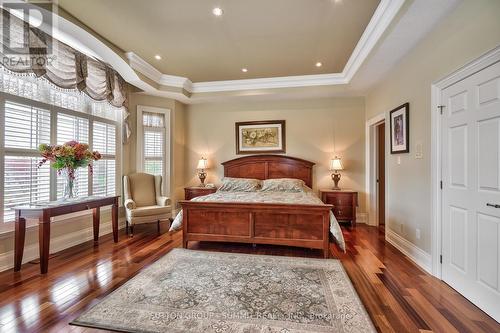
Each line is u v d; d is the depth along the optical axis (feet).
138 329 5.43
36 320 5.71
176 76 14.67
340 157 16.17
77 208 9.46
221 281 7.64
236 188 15.30
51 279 7.77
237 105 17.48
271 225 10.33
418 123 9.12
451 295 6.90
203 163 16.80
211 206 10.64
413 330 5.40
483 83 6.22
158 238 12.32
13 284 7.42
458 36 6.91
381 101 12.92
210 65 13.07
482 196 6.26
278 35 10.02
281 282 7.57
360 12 8.50
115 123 14.07
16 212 8.23
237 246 11.23
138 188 14.42
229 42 10.59
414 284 7.53
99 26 9.33
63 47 9.91
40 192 9.83
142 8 8.26
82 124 11.89
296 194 13.44
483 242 6.22
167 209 13.88
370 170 15.33
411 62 9.57
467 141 6.79
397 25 7.82
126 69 12.15
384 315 5.94
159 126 16.14
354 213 14.61
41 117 9.89
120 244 11.35
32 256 9.37
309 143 16.58
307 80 14.67
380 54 9.84
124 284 7.43
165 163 16.37
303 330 5.38
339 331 5.35
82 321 5.69
